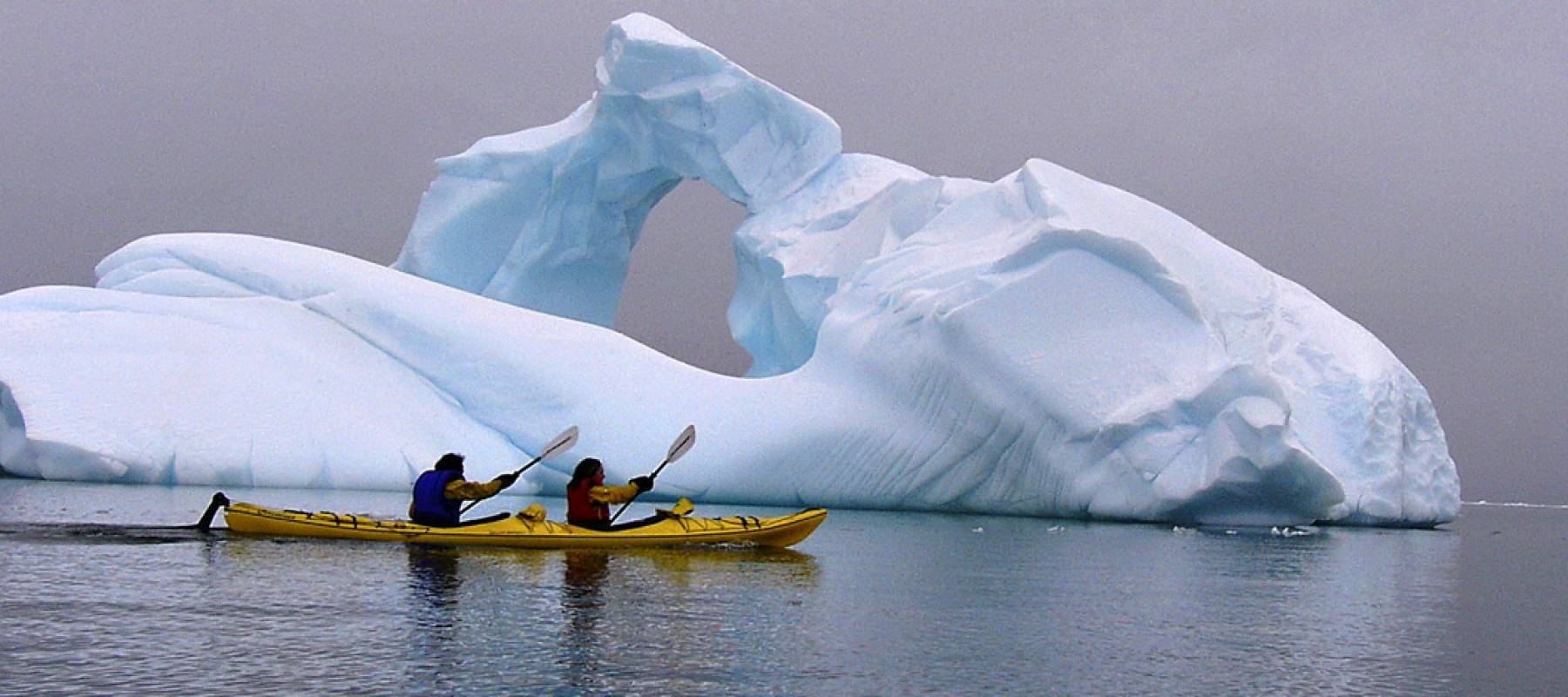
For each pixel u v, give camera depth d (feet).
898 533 62.23
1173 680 25.46
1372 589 42.47
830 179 118.93
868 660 26.40
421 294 94.02
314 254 98.58
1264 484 73.77
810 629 29.76
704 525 47.80
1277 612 35.73
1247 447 73.00
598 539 44.73
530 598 32.32
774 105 118.01
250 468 80.64
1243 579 44.21
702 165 122.42
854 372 88.02
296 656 24.76
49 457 78.79
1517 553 61.11
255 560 37.81
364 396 87.25
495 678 23.48
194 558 38.09
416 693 22.15
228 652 24.95
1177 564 49.37
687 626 29.37
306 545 41.88
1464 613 36.40
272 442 82.02
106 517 52.44
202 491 72.54
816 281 109.81
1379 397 82.89
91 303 92.27
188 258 99.45
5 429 84.58
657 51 114.01
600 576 36.96
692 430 47.03
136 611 28.96
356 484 82.48
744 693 23.06
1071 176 93.09
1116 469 77.15
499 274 127.44
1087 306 81.30
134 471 78.69
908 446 84.12
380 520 44.37
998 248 88.69
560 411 87.81
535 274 127.44
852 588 37.60
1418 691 25.02
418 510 44.34
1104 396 78.23
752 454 85.25
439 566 37.70
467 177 126.21
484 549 42.88
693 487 85.05
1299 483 73.46
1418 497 83.97
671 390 89.45
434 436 86.58
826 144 119.14
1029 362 79.97
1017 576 43.16
